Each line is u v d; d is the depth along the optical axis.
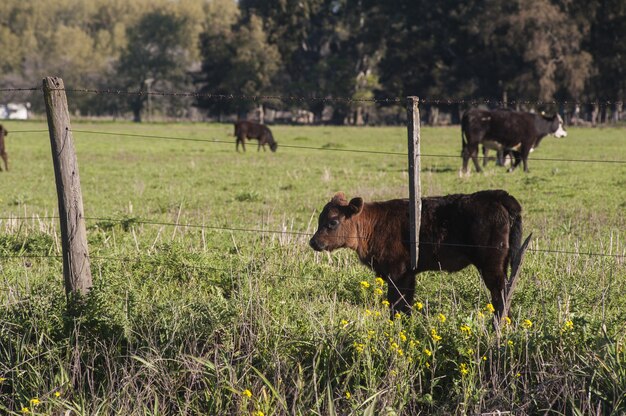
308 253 12.10
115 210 19.36
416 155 8.51
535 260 11.70
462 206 9.16
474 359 7.10
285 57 100.88
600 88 78.50
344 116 100.31
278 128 82.50
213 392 6.86
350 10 98.44
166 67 114.00
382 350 7.20
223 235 14.16
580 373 6.80
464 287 10.11
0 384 7.36
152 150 44.91
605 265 11.08
